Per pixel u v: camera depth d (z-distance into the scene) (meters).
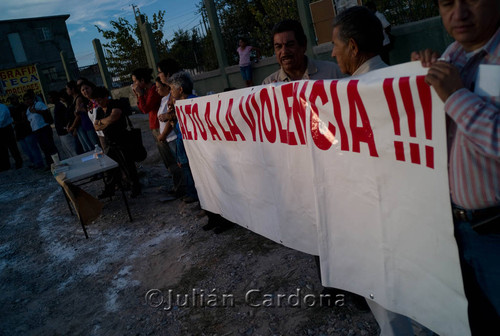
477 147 1.10
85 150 7.08
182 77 3.79
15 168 10.71
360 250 1.73
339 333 2.36
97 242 4.73
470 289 1.42
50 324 3.25
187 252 3.91
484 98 1.09
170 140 4.79
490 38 1.16
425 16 6.56
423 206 1.38
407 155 1.39
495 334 1.41
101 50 14.51
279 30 2.51
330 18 7.49
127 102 5.74
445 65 1.12
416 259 1.48
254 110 2.31
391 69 1.38
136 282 3.60
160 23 15.66
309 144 1.82
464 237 1.31
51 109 15.77
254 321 2.66
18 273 4.39
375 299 1.72
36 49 32.38
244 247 3.73
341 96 1.57
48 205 6.79
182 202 5.29
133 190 5.93
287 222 2.35
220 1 10.73
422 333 2.10
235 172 2.79
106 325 3.06
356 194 1.66
